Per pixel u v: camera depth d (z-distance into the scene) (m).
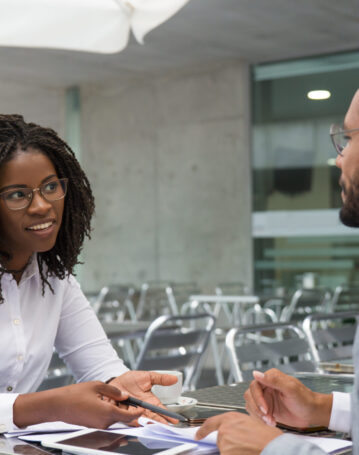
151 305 6.92
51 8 3.88
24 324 1.54
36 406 1.27
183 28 6.75
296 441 1.00
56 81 8.69
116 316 6.00
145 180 8.52
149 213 8.48
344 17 6.41
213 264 8.03
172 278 8.30
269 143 7.73
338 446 1.14
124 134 8.68
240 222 7.86
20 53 7.47
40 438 1.21
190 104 8.21
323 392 1.55
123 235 8.66
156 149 8.45
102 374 1.68
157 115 8.45
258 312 6.45
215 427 1.10
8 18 3.89
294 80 7.59
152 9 3.77
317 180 7.43
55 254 1.60
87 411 1.25
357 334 1.03
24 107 9.71
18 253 1.50
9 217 1.41
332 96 7.37
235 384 1.75
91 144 8.91
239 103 7.88
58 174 1.54
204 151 8.11
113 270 8.72
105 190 8.81
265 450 1.00
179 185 8.28
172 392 1.46
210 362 6.97
